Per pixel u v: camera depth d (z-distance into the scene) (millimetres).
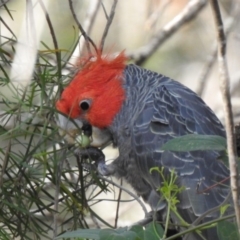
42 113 6734
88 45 7547
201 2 9477
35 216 6883
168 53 11102
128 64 7832
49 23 6770
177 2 10586
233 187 4379
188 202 6301
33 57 6645
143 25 10211
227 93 4238
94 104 7410
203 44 11008
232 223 4875
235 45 10141
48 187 7445
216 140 4773
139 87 7414
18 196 6652
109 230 4770
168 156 6566
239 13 10062
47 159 6691
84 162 7195
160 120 6848
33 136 6918
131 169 7227
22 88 7410
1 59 7180
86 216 7414
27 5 6645
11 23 9781
